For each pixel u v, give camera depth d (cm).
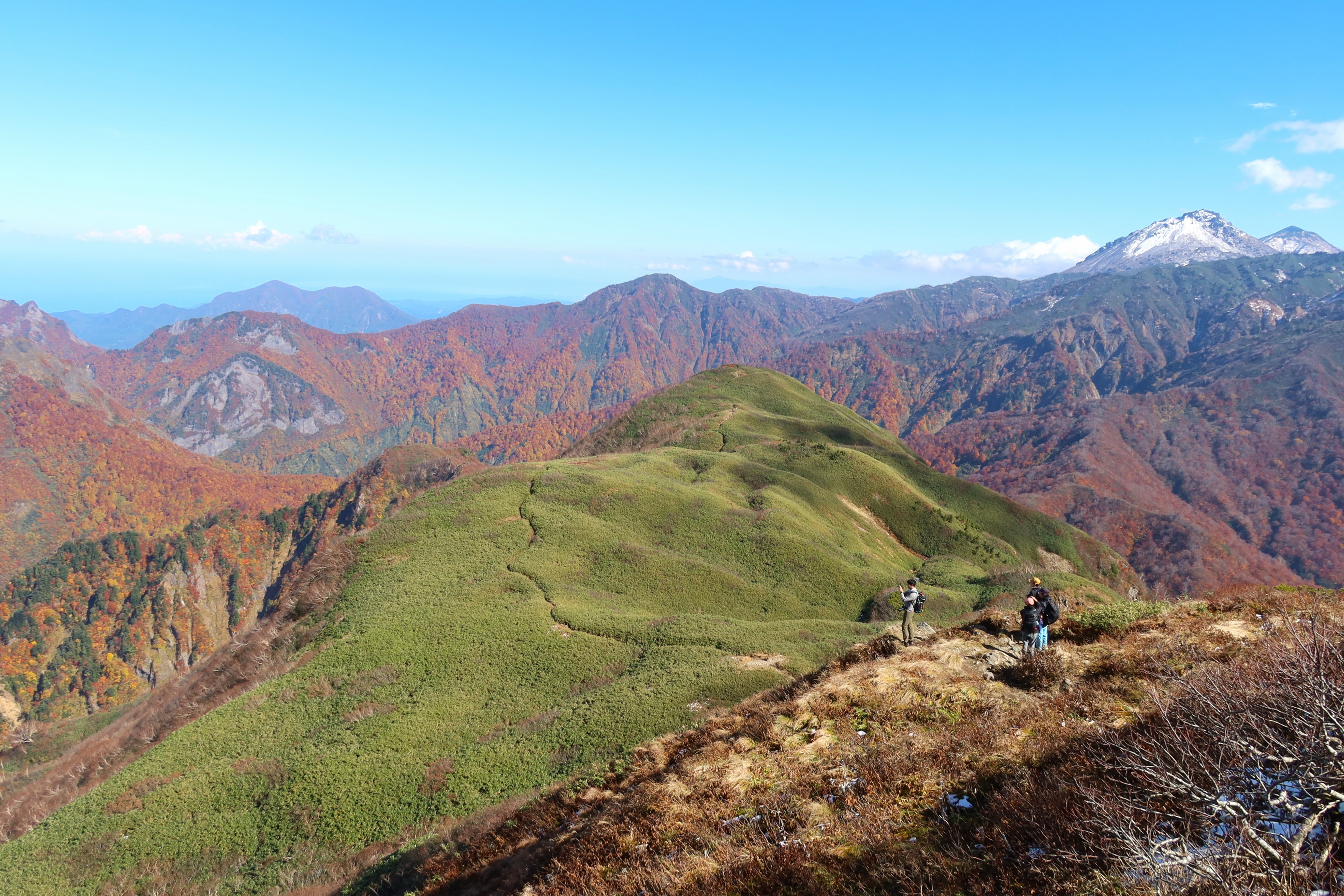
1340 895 469
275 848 3369
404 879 2162
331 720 4406
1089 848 656
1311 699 604
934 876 749
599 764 2153
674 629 5278
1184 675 1011
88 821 3759
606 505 8606
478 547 7362
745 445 14000
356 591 6588
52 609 19712
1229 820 601
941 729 1278
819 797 1134
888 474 12481
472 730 4116
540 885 1302
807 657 4644
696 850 1091
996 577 8094
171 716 5966
